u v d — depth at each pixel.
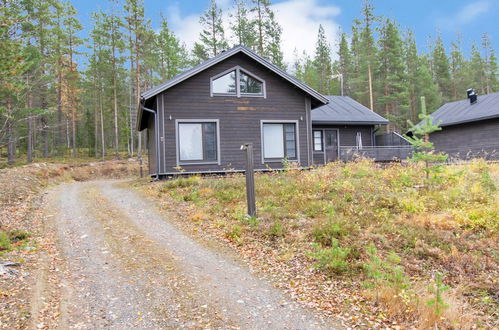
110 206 11.26
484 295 5.30
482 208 8.34
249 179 8.91
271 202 10.02
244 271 6.16
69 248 7.23
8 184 13.13
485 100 23.64
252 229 8.08
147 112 18.12
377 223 8.00
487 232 7.46
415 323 4.49
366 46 36.31
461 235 7.39
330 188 11.05
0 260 6.12
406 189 10.63
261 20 34.84
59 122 31.80
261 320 4.54
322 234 7.19
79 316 4.52
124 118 41.28
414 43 47.84
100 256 6.78
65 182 19.53
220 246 7.42
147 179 17.80
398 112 39.97
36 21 23.12
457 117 23.30
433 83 46.41
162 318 4.52
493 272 6.00
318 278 5.81
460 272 5.95
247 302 5.03
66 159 32.94
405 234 7.33
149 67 36.03
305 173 14.19
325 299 5.14
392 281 5.37
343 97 26.94
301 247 7.00
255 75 17.17
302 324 4.45
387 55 37.44
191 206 10.50
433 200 9.40
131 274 5.93
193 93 16.06
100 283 5.55
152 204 11.30
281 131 17.66
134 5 30.06
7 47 9.92
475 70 51.38
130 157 36.41
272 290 5.43
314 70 52.12
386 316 4.67
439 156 10.26
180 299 5.07
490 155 21.42
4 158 32.41
